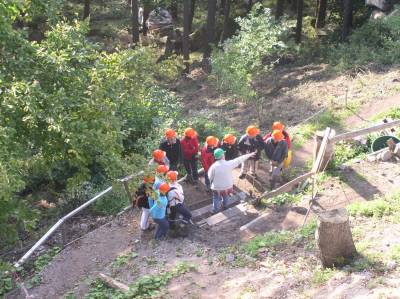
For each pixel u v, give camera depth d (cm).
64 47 1018
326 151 1269
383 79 1931
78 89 930
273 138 1238
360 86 1936
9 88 867
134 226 1170
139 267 1028
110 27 3419
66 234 1184
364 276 861
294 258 976
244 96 1881
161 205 1059
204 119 1698
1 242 1156
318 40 2881
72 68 930
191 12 3294
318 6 3066
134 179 963
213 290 924
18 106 847
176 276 977
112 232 1155
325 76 2194
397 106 1659
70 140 833
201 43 3173
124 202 1262
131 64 1146
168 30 3406
